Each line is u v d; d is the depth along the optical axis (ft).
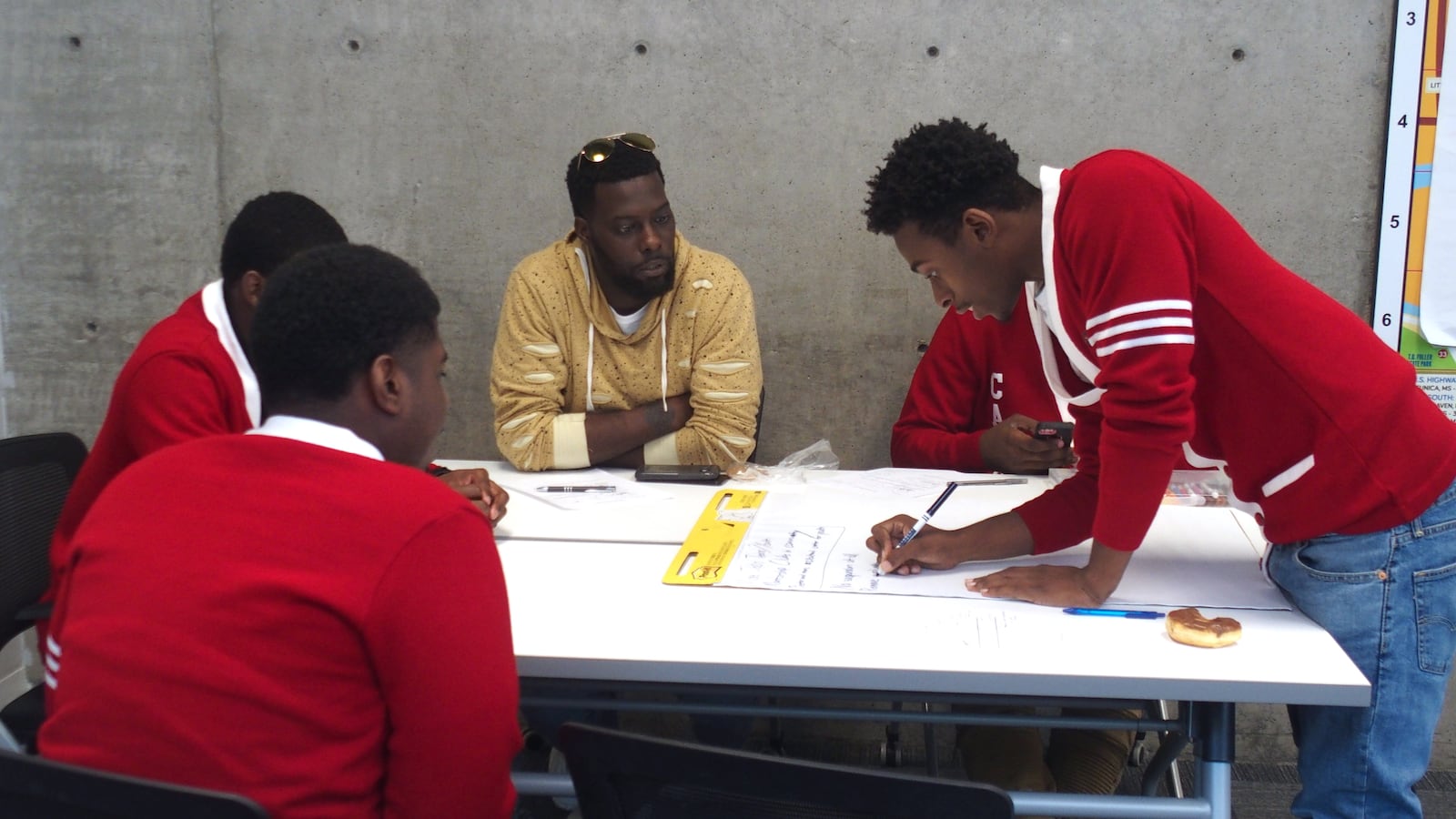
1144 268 4.16
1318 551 4.53
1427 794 8.41
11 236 9.33
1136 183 4.23
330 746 3.04
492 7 8.86
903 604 4.70
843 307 9.12
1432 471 4.38
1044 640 4.30
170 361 4.99
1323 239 8.66
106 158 9.19
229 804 2.55
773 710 4.66
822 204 8.96
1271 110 8.54
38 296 9.41
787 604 4.71
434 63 8.95
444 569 3.04
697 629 4.44
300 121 9.08
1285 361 4.34
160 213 9.22
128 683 2.94
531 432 7.26
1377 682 4.47
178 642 2.93
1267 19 8.43
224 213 9.21
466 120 9.01
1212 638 4.22
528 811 7.55
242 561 2.97
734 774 3.00
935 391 8.30
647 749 3.06
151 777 2.92
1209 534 5.73
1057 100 8.67
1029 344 7.93
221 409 5.12
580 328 7.50
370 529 2.99
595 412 7.38
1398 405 4.35
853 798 2.91
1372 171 8.53
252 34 8.98
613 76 8.89
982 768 6.33
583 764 3.24
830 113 8.82
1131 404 4.25
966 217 4.58
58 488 6.40
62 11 9.01
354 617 2.94
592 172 7.01
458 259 9.21
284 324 3.22
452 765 3.09
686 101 8.89
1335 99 8.46
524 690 4.83
